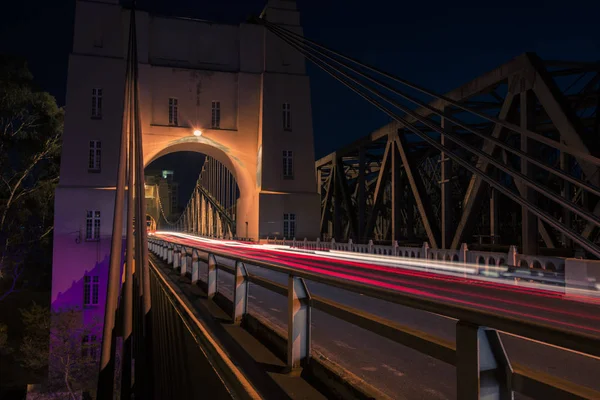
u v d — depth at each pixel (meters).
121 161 19.58
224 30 54.75
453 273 18.98
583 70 23.00
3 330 40.94
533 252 20.58
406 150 36.19
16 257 52.69
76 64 47.66
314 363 4.31
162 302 9.96
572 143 18.77
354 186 63.56
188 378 6.12
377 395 3.22
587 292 12.13
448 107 29.53
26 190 54.88
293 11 55.91
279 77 54.25
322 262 24.48
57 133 56.12
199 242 61.28
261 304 10.07
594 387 4.72
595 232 22.41
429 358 5.64
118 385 24.66
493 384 2.12
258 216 51.41
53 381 36.28
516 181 21.53
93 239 44.59
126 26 50.59
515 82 22.25
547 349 6.59
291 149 53.50
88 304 43.34
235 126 53.84
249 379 4.22
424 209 33.75
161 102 51.56
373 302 10.73
